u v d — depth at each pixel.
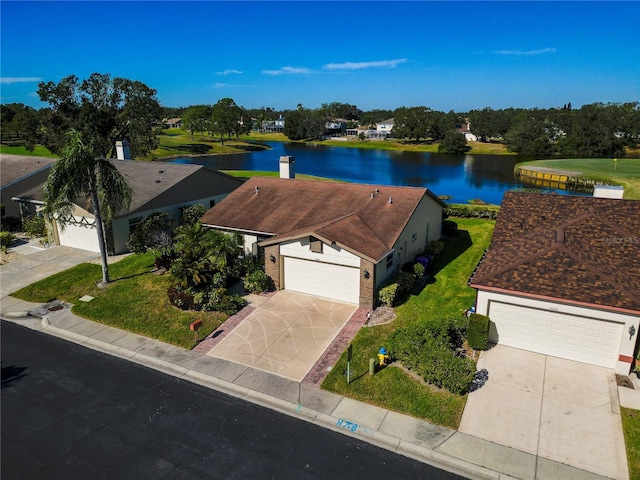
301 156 104.06
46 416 11.97
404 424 11.51
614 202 18.50
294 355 14.78
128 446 10.84
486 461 10.27
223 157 98.88
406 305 18.20
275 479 9.81
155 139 63.97
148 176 29.84
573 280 14.21
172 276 19.36
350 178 69.88
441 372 12.59
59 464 10.27
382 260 18.36
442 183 66.56
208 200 31.58
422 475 9.95
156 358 14.80
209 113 137.12
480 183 66.88
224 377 13.70
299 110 191.75
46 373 14.05
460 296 18.97
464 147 113.25
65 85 53.44
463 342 15.34
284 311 17.77
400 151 120.38
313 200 23.62
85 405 12.44
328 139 153.00
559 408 11.98
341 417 11.82
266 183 26.16
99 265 23.05
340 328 16.42
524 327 14.66
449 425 11.41
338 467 10.16
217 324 16.81
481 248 25.92
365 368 13.91
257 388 13.12
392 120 154.75
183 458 10.45
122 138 57.03
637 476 9.80
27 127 59.53
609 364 13.70
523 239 17.48
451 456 10.43
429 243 25.41
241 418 11.88
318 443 10.94
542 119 125.12
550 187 65.75
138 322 17.09
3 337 16.45
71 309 18.36
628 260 15.38
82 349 15.52
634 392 12.59
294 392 12.90
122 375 13.94
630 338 13.05
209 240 20.14
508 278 14.79
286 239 18.64
